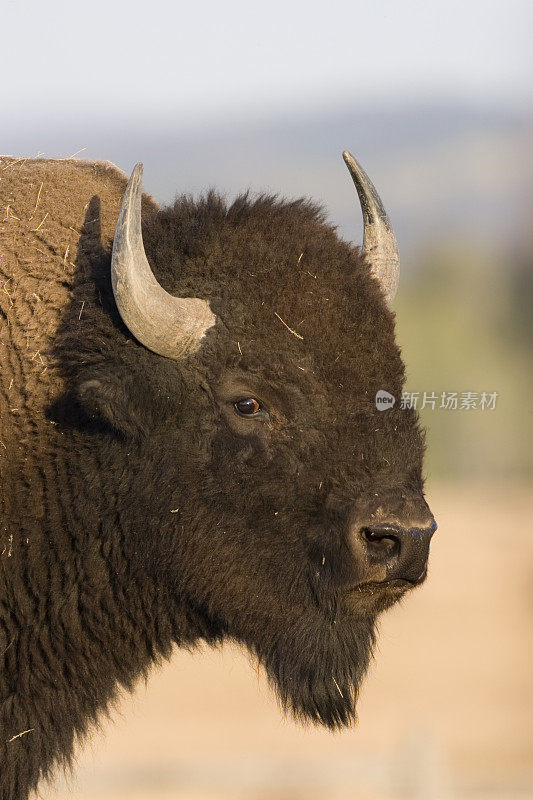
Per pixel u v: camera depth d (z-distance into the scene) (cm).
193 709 4959
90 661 2044
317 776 3825
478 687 5253
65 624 2011
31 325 2011
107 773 3816
